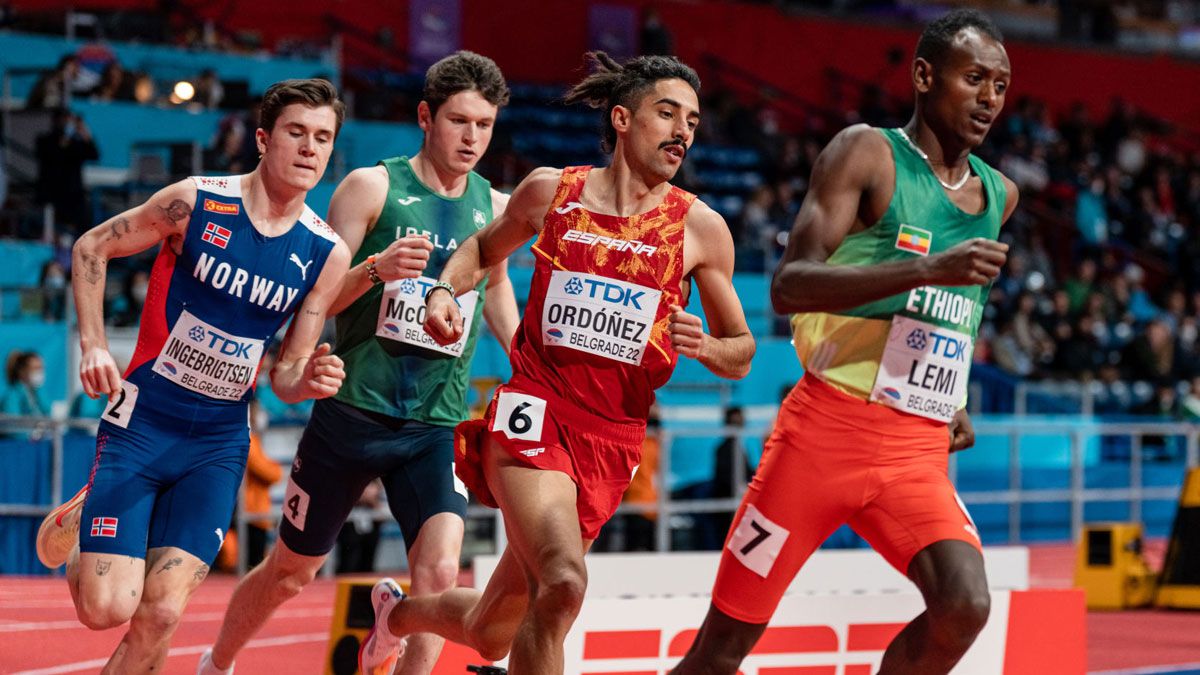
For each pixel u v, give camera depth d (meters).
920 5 44.91
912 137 7.05
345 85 34.75
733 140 38.28
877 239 6.92
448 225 8.15
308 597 16.08
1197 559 16.52
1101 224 38.62
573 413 6.41
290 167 7.05
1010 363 27.95
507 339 8.45
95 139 27.17
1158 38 48.94
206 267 7.08
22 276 23.58
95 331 6.97
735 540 7.17
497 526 14.45
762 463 7.21
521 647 5.98
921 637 6.76
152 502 7.04
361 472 8.01
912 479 6.90
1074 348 29.45
